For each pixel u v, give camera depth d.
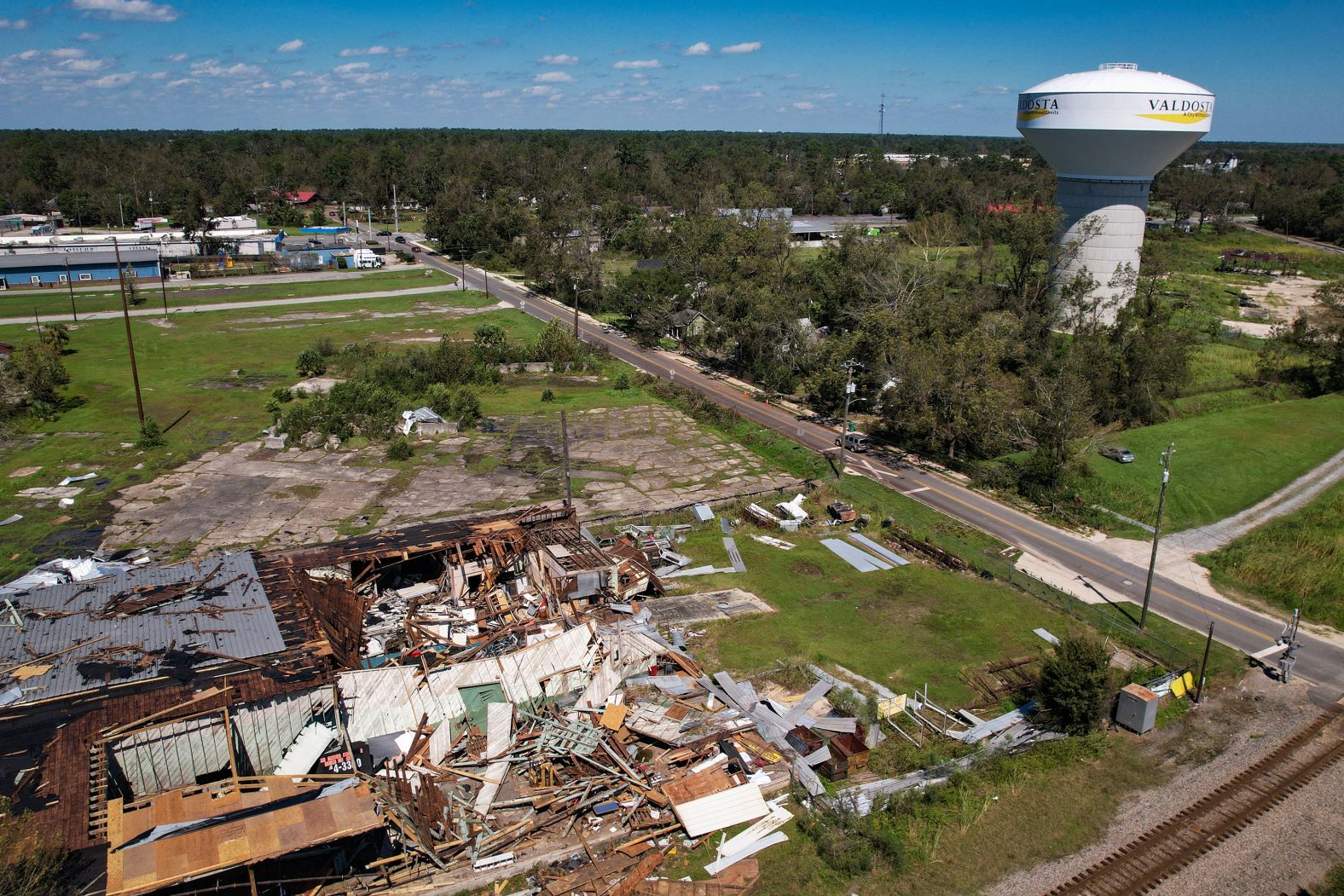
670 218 152.75
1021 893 21.91
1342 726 29.22
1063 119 75.81
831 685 29.97
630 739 26.30
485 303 105.31
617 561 36.91
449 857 21.88
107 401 64.69
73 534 43.09
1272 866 22.88
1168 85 73.50
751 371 74.25
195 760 23.53
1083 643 28.50
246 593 30.22
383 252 139.00
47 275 109.75
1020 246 72.06
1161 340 61.84
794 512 45.41
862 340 64.31
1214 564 40.97
